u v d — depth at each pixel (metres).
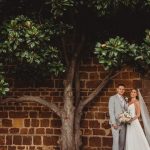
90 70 13.55
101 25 13.20
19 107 13.76
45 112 13.67
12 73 13.76
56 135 13.61
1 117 13.83
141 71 13.35
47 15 12.32
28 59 11.57
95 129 13.48
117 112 12.20
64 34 12.62
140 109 12.66
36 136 13.68
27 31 11.35
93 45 13.41
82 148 13.48
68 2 11.26
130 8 12.21
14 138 13.76
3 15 12.16
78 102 13.20
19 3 12.28
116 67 12.28
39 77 13.66
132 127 12.31
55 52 12.09
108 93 13.48
